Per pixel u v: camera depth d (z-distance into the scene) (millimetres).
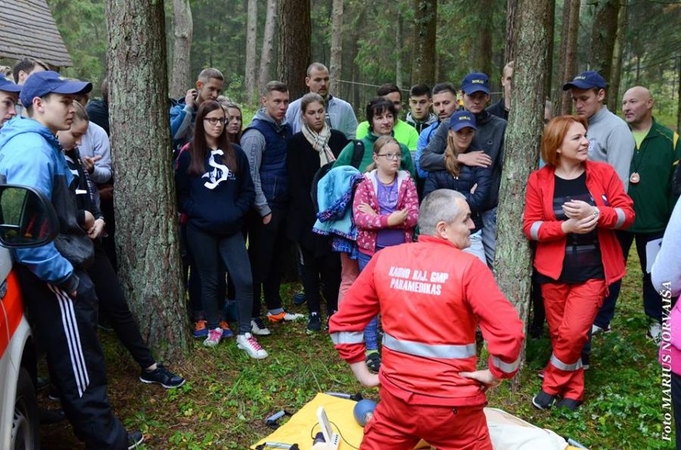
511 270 4023
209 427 3623
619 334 5180
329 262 5043
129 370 4211
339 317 2740
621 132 4215
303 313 5570
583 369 4090
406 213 4266
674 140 4781
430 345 2494
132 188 4125
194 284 4895
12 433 2570
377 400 3955
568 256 3703
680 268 2271
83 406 2984
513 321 2410
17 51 13719
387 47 22109
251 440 3496
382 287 2605
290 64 7055
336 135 5141
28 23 15609
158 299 4219
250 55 27172
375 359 4434
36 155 2791
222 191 4441
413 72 9320
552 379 3869
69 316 2914
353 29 25141
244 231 5086
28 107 2945
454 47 17422
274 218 5016
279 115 5035
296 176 4953
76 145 3758
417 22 9086
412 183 4434
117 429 3121
